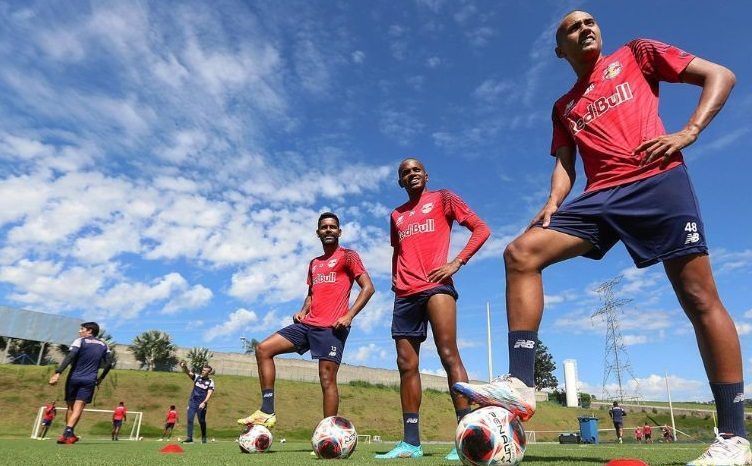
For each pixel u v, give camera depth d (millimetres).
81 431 25828
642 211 2545
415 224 4660
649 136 2660
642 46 2855
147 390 34750
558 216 2674
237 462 3471
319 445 4164
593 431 22641
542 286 2561
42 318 40281
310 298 6090
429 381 53250
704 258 2488
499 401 2244
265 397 5629
